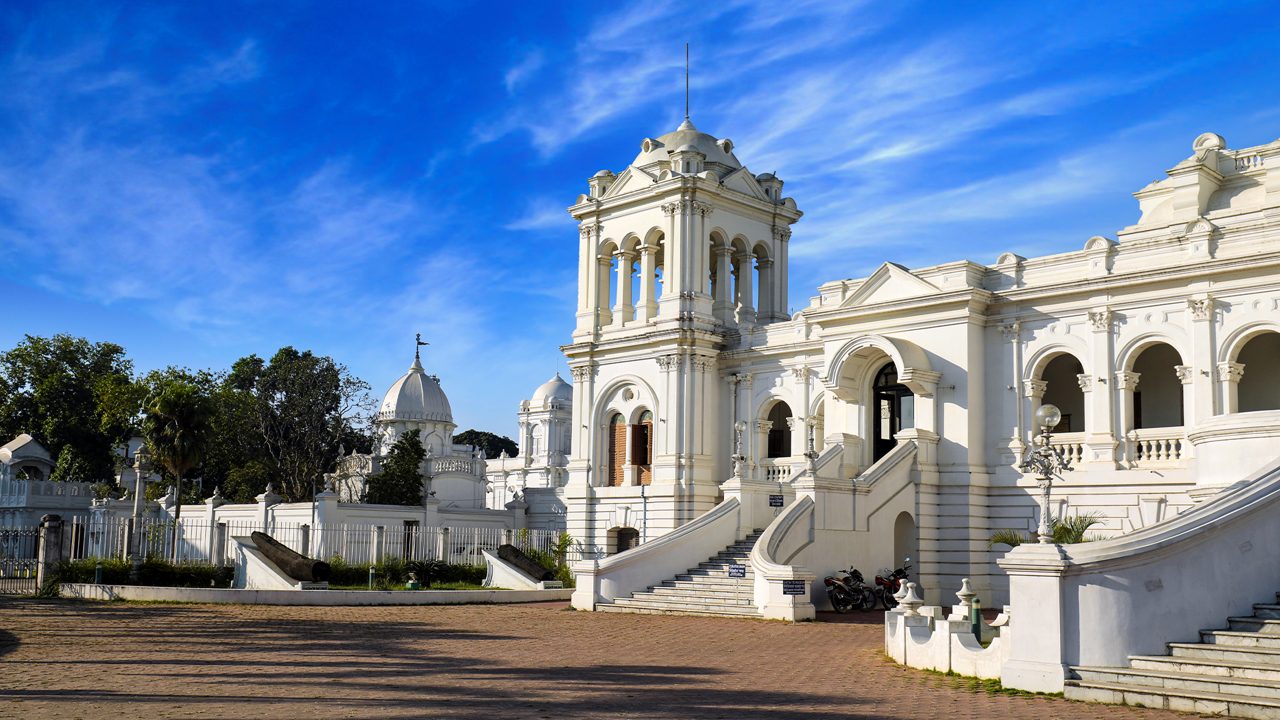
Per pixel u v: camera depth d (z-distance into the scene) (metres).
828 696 16.47
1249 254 31.80
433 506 52.31
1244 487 18.45
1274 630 16.84
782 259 52.06
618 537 49.00
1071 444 35.25
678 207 47.69
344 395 76.12
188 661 20.03
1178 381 36.12
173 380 80.00
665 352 47.25
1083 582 16.67
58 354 90.56
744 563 35.03
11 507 71.44
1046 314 36.31
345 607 34.28
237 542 40.69
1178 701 14.86
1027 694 16.47
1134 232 36.94
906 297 38.28
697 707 15.41
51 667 19.05
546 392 107.50
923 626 20.78
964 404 36.69
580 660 21.09
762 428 46.91
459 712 14.69
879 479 35.84
